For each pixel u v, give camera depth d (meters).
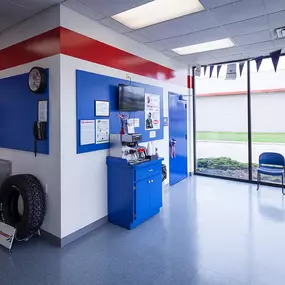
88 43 3.04
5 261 2.44
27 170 3.13
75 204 2.92
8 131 3.39
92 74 3.09
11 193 2.95
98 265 2.37
